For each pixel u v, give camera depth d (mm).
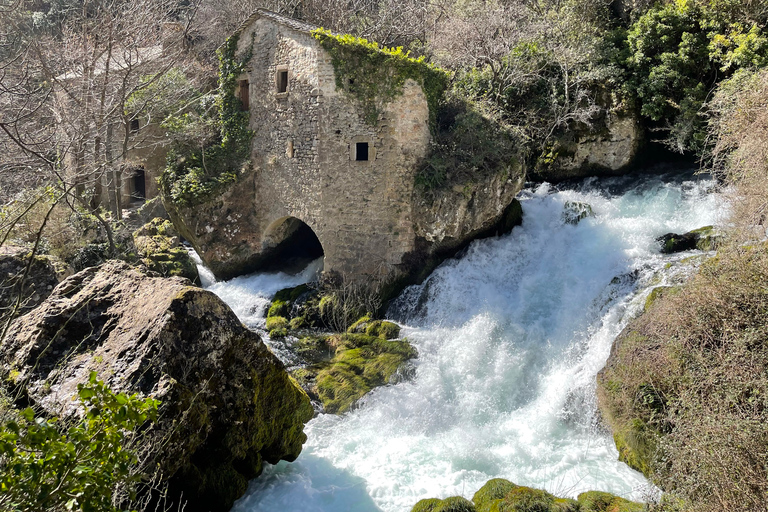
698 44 14750
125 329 6348
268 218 15578
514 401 9664
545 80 16578
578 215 13359
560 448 8234
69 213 14172
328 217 14031
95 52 14992
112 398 3506
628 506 6055
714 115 12383
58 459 3273
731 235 8938
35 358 6355
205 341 6262
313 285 14289
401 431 8891
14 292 9812
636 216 13281
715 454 5520
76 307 6691
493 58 16562
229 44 15883
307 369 11000
